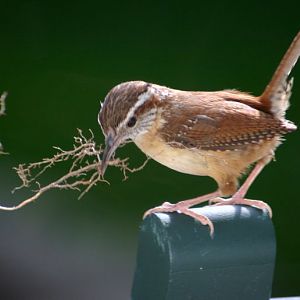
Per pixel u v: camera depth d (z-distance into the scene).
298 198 12.96
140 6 15.86
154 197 12.85
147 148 7.74
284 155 13.38
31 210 12.70
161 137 7.66
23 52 14.97
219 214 6.36
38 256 12.38
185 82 14.53
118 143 7.36
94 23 15.54
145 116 7.46
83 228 12.59
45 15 15.56
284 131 7.80
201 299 6.29
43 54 14.97
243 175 7.98
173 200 12.77
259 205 6.91
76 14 15.64
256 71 14.77
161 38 15.37
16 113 13.94
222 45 15.28
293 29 15.48
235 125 7.72
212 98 7.93
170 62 14.92
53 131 13.67
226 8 15.80
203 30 15.54
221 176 7.88
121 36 15.39
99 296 12.12
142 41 15.31
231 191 7.89
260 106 8.06
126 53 15.07
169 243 6.14
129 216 12.68
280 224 12.65
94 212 12.73
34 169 12.92
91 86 14.38
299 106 13.89
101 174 7.27
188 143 7.67
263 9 15.80
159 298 6.26
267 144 7.87
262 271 6.43
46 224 12.62
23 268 12.29
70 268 12.33
